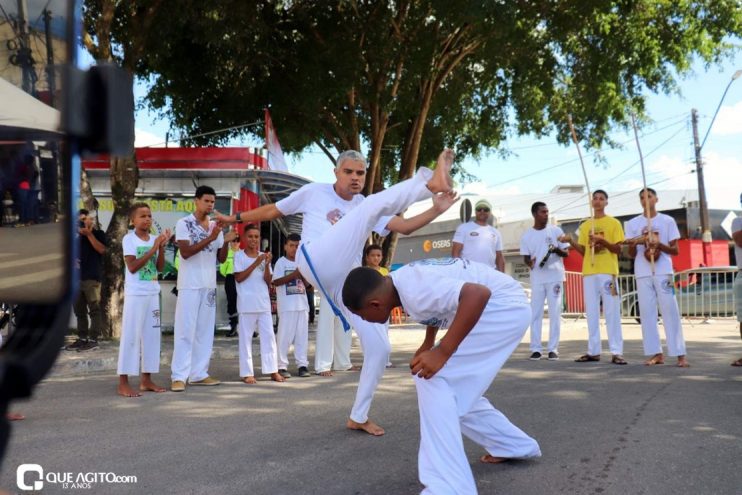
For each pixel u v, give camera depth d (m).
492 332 3.62
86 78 1.62
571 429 4.87
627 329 14.76
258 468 4.07
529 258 9.06
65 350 9.17
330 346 8.04
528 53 15.01
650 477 3.78
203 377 7.22
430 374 3.29
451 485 3.21
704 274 16.81
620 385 6.65
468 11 12.09
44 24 1.61
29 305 1.63
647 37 14.93
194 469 4.05
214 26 12.02
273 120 16.97
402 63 15.74
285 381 7.51
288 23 14.89
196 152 12.88
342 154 5.26
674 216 21.84
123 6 11.84
